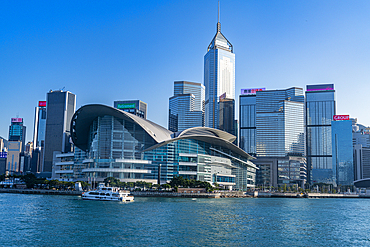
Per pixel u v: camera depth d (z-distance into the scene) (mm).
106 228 67250
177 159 196000
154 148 191250
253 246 56656
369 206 154625
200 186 174375
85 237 59094
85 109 183750
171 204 120250
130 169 184375
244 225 76062
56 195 162375
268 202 158875
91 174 190125
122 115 182750
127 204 115562
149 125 195750
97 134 187875
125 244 55031
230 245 56719
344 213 112750
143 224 72750
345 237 66625
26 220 75500
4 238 57781
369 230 75688
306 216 98062
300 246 57938
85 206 105062
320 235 67750
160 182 190000
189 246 55094
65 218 78812
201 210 102062
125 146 186750
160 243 56312
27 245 53562
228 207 116938
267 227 74625
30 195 157750
